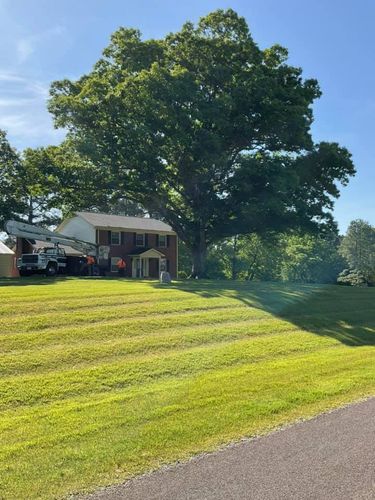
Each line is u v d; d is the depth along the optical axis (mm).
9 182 45031
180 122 29375
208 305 17047
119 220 46219
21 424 6684
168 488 4570
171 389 8422
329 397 7789
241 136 32094
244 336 13508
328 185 34625
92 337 12242
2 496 4492
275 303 18688
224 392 8047
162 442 5758
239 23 33031
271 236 36250
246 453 5406
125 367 10031
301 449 5504
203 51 32312
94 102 32031
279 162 31359
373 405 7355
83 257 35219
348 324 16578
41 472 4977
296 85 34094
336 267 68750
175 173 33188
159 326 13750
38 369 9750
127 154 31453
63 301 16156
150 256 45281
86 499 4395
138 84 30234
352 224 103750
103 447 5625
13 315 13828
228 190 32969
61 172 32750
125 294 18234
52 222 54062
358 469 4938
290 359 11477
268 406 7215
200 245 35531
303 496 4375
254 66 32219
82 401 8008
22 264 32562
